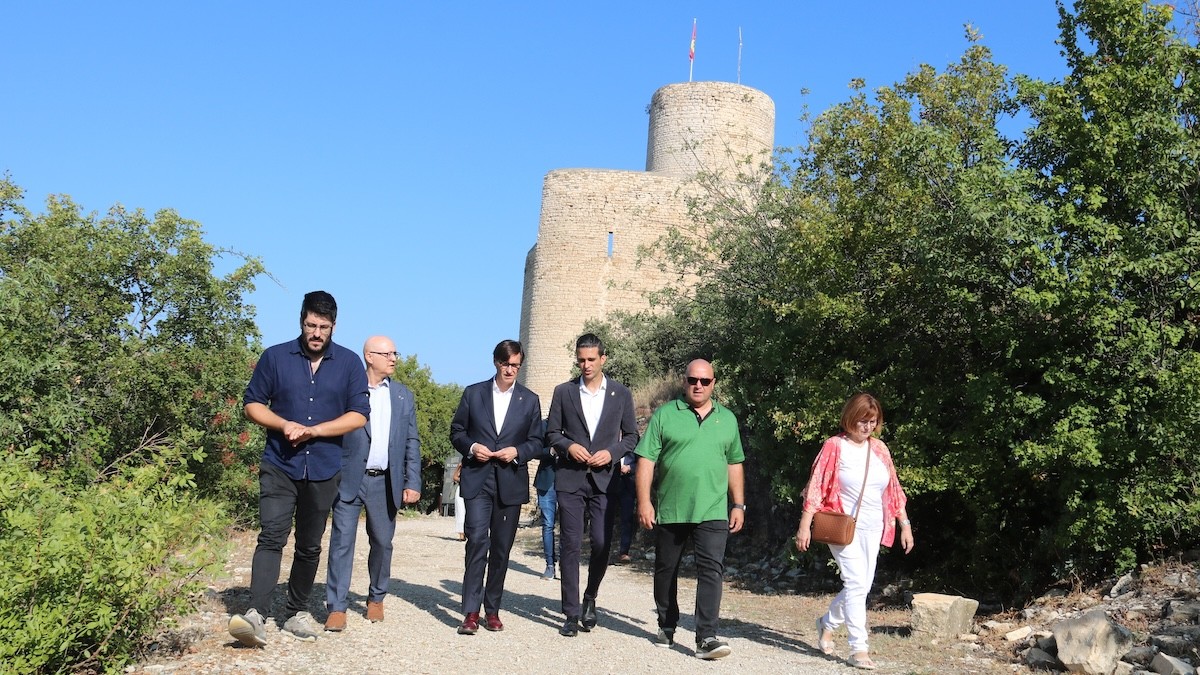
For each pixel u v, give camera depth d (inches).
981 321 384.5
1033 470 362.0
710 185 764.6
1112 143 350.9
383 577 302.4
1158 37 363.6
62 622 208.8
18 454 257.3
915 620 319.9
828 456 287.9
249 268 548.7
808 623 361.1
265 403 264.5
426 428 1957.4
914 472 390.6
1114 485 331.0
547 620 326.6
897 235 421.7
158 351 513.0
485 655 263.7
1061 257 353.4
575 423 305.7
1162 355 338.0
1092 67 376.8
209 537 263.1
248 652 245.6
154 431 522.6
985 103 466.3
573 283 1552.7
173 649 245.6
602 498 305.4
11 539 206.5
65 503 229.0
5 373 374.6
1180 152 346.3
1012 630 312.7
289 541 515.2
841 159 483.2
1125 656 261.4
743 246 633.0
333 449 264.5
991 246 363.9
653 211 1555.1
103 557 218.1
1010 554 390.0
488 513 298.0
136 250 513.0
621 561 564.7
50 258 475.5
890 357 441.7
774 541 554.9
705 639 275.9
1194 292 332.8
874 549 282.8
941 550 440.5
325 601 326.3
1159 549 332.5
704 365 285.4
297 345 265.6
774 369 484.7
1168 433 319.0
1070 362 357.1
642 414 880.9
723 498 283.7
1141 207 355.3
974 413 386.3
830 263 443.5
